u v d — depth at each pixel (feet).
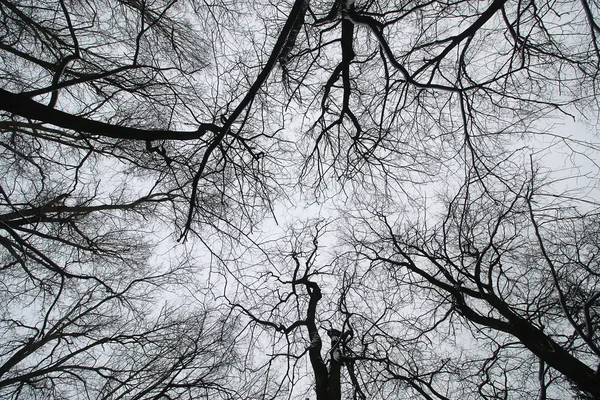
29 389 23.86
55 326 25.16
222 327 29.17
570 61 17.95
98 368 24.91
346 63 20.40
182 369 25.66
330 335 29.22
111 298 27.45
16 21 22.26
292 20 14.47
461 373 26.22
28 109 12.27
